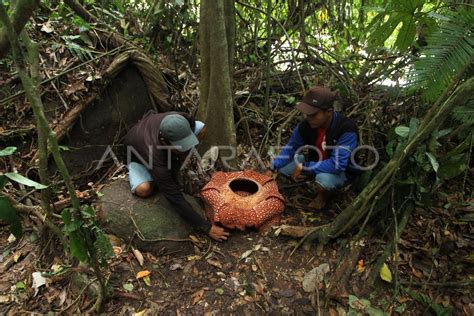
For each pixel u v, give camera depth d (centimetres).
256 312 218
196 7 408
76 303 220
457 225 256
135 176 262
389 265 232
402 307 218
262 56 404
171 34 377
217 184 276
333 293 224
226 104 296
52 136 160
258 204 263
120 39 330
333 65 375
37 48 189
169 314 215
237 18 412
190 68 388
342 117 263
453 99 176
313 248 253
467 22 179
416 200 229
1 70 299
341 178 274
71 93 294
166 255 247
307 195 303
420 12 240
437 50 182
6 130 285
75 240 181
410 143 196
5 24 122
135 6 416
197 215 255
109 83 310
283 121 358
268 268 241
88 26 328
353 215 229
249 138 342
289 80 387
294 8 390
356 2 454
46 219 221
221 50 278
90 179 303
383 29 258
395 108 315
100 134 311
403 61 314
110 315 215
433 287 226
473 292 221
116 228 249
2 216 178
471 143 216
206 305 220
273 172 320
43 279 232
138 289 227
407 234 254
